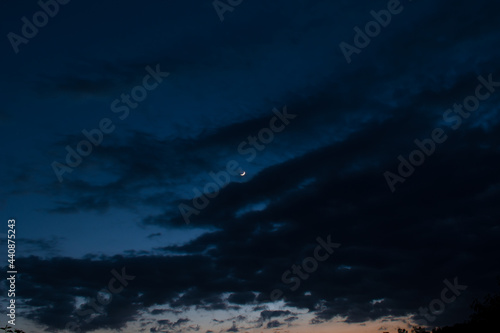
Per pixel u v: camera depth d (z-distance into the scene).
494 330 16.33
